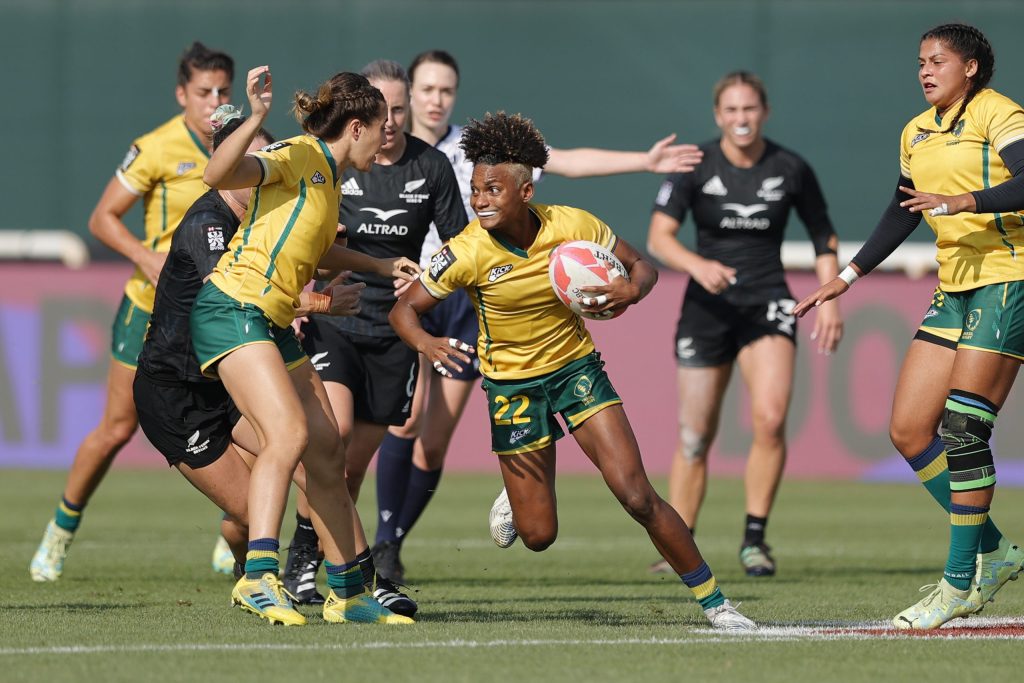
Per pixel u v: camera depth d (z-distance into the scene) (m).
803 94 67.19
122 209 31.02
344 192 27.20
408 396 28.06
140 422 23.75
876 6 66.56
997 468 55.69
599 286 20.92
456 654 18.86
